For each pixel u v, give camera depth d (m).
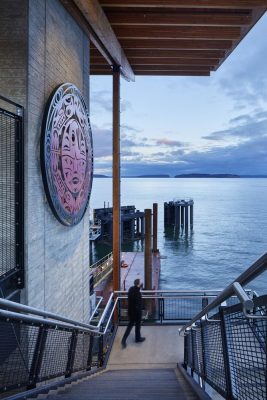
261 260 2.02
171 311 16.16
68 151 5.96
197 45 8.88
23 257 4.46
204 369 3.75
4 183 4.35
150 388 4.11
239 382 2.39
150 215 17.70
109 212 44.41
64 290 6.02
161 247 40.72
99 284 21.36
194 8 7.47
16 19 4.50
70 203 6.10
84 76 7.27
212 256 35.75
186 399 3.50
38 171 4.93
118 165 9.25
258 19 7.30
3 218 4.38
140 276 22.44
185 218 51.47
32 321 3.24
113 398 3.48
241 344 2.32
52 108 5.20
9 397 2.96
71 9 6.04
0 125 4.30
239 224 57.44
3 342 3.25
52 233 5.48
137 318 7.30
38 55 4.88
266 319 1.84
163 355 6.80
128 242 44.50
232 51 9.01
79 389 3.98
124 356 6.77
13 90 4.50
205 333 3.75
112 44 7.71
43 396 3.37
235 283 2.37
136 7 7.42
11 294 4.15
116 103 9.20
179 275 29.16
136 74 10.70
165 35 8.09
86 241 7.48
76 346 5.14
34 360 3.59
